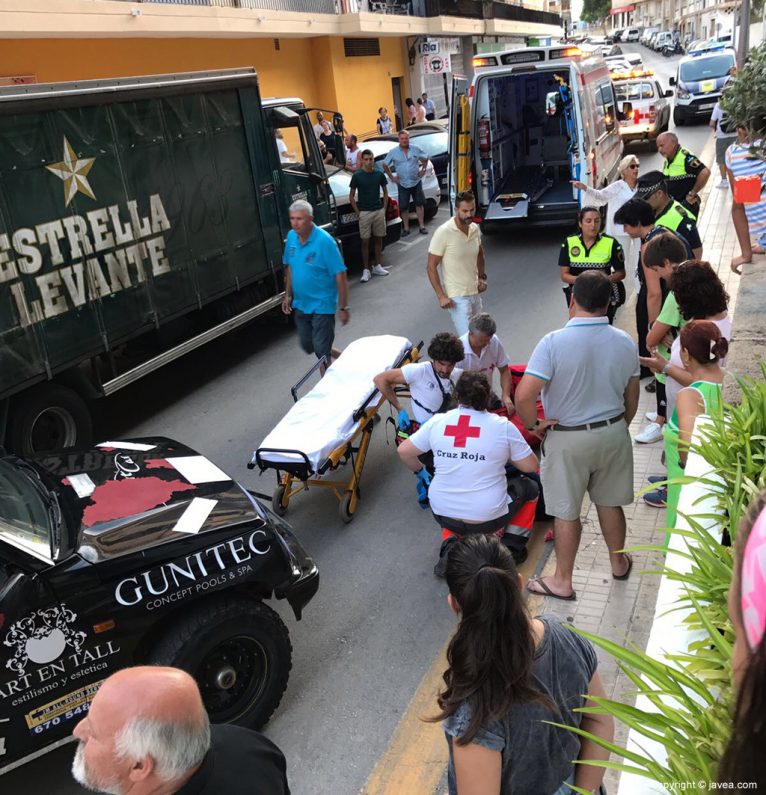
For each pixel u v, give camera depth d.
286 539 4.29
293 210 7.16
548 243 12.51
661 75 38.12
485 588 1.88
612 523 4.36
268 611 3.76
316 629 4.58
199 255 7.96
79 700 3.36
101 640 3.38
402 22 23.64
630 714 1.68
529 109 13.61
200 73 7.83
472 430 4.45
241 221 8.62
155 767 1.99
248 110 8.65
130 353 7.78
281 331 10.16
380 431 6.91
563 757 1.99
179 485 4.11
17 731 3.24
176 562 3.57
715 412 3.08
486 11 31.31
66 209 6.38
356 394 5.65
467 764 1.93
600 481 4.25
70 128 6.37
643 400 6.60
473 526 4.54
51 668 3.27
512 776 1.95
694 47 32.50
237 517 3.85
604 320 4.02
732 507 2.38
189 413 7.90
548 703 1.91
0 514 3.48
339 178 12.42
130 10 13.91
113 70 15.15
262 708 3.77
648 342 5.11
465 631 1.91
